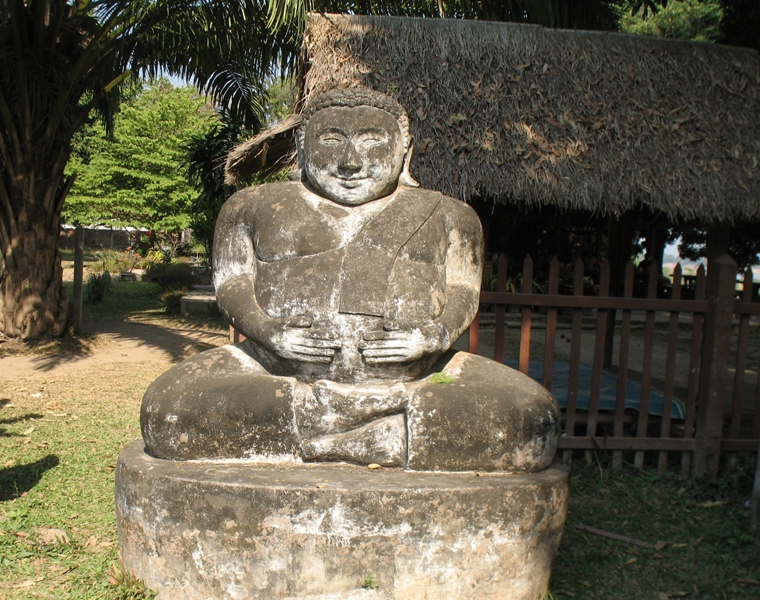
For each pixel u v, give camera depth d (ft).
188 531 9.81
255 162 20.12
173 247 89.35
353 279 10.88
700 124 17.06
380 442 10.42
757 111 17.53
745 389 29.35
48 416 20.93
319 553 9.59
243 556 9.68
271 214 11.64
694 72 17.76
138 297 56.90
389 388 10.58
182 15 30.37
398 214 11.50
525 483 10.16
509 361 23.43
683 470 16.62
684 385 27.58
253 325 11.02
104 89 32.58
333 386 10.55
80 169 72.90
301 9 24.32
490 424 10.39
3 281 32.86
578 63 17.39
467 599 9.96
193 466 10.37
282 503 9.54
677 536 13.41
